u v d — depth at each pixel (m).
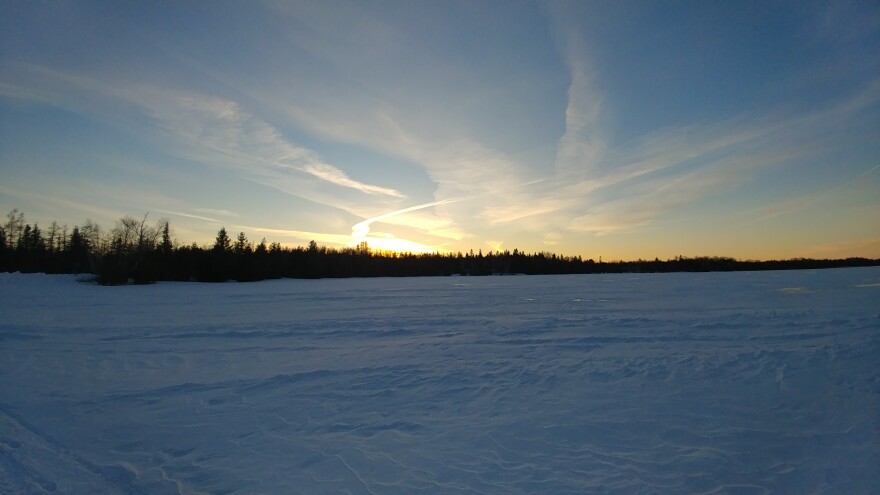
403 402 8.62
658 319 17.81
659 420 7.32
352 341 15.05
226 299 32.06
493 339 14.84
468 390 9.29
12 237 65.00
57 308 25.36
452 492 5.15
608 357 11.73
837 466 5.55
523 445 6.47
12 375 10.69
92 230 62.94
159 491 5.24
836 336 13.53
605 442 6.50
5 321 19.58
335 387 9.66
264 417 7.88
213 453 6.36
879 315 17.00
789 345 12.45
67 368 11.42
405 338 15.45
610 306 24.11
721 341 13.44
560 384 9.52
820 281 41.09
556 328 16.70
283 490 5.28
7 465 5.73
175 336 16.05
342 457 6.19
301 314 22.34
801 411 7.54
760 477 5.36
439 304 27.17
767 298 25.89
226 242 65.62
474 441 6.67
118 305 27.31
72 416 7.89
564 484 5.27
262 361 12.15
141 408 8.38
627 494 5.02
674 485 5.21
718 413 7.57
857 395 8.23
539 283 53.69
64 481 5.37
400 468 5.82
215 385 9.88
